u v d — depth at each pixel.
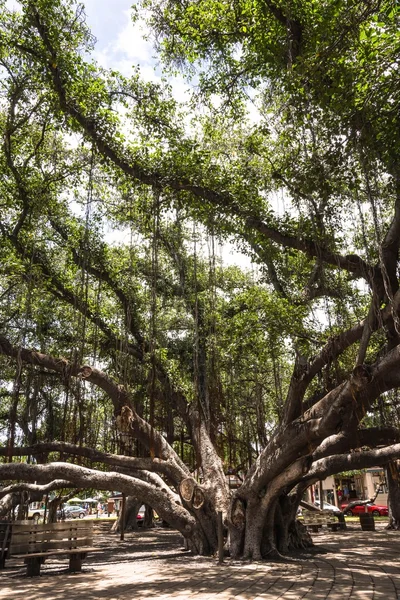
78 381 12.85
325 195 9.11
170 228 14.02
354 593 6.35
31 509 30.64
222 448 14.60
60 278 15.05
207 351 14.25
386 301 9.27
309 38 9.34
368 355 11.96
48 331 16.44
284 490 11.97
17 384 11.95
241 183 11.12
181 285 15.37
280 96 10.92
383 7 7.57
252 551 10.45
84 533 9.69
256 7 10.25
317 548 12.29
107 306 16.12
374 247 9.74
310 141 10.35
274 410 16.03
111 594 6.68
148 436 12.81
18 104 14.05
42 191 14.34
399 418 11.56
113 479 11.46
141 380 15.44
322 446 9.84
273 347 12.05
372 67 7.79
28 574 8.75
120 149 11.70
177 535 20.86
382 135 8.31
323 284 9.84
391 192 8.77
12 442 11.51
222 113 12.82
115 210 14.70
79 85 11.65
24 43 12.12
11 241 14.22
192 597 6.27
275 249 11.66
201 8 11.21
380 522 25.41
